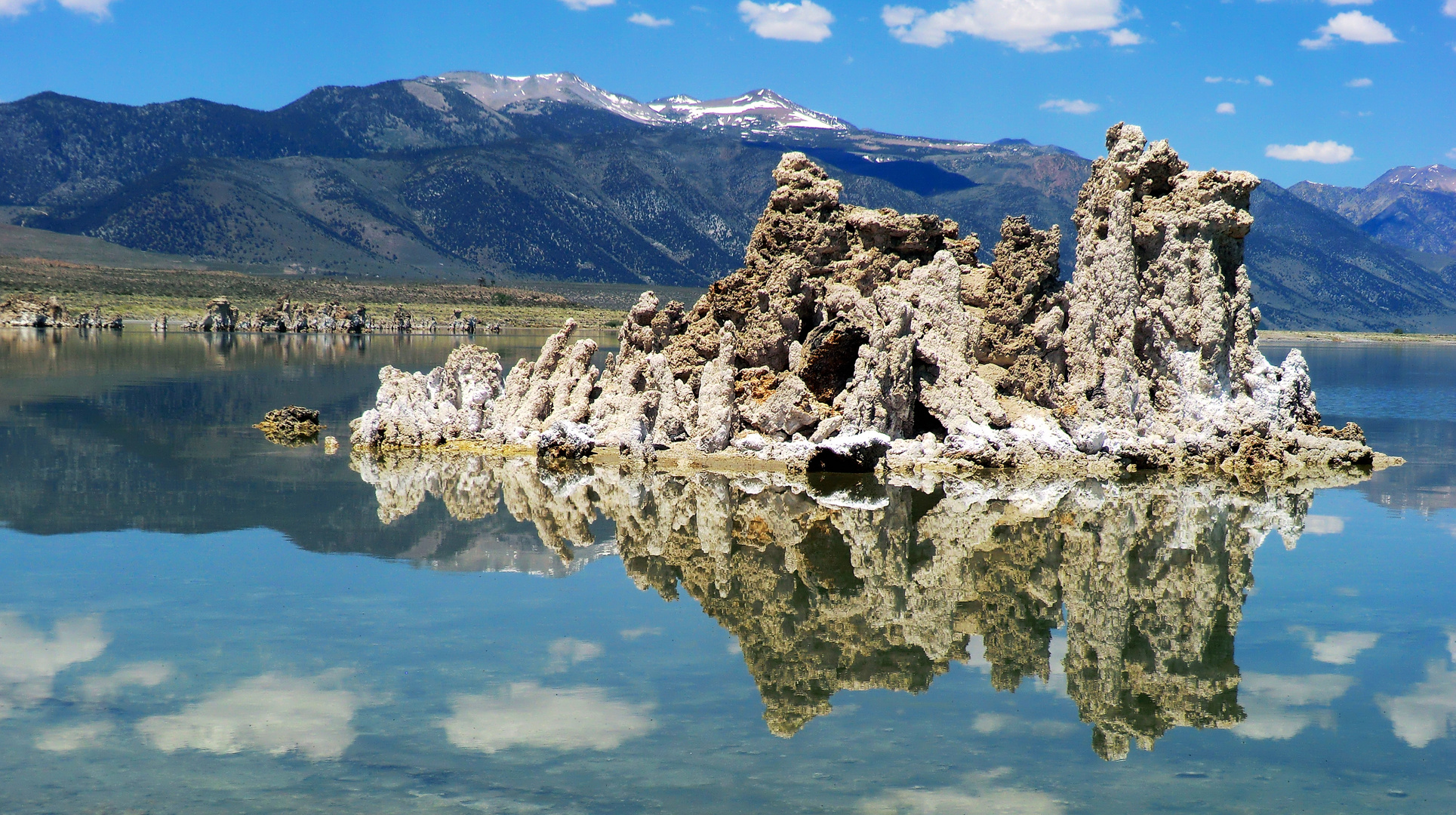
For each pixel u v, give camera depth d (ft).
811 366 138.82
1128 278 138.21
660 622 68.18
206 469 121.08
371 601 71.77
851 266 148.15
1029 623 69.62
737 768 47.52
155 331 501.97
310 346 400.88
